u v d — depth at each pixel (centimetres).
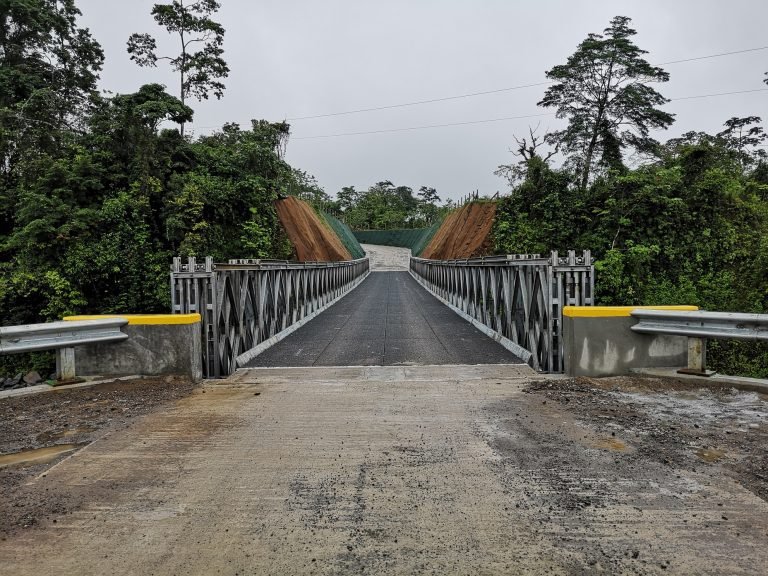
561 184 2253
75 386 562
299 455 381
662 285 1858
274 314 975
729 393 524
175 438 418
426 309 1661
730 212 1983
